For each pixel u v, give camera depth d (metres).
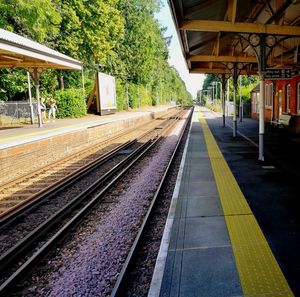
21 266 4.60
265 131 20.02
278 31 9.30
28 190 8.73
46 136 12.88
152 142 17.78
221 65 21.17
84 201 7.73
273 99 23.97
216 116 39.75
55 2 26.48
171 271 3.94
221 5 9.94
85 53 32.66
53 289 4.24
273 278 3.73
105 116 28.94
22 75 23.95
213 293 3.50
